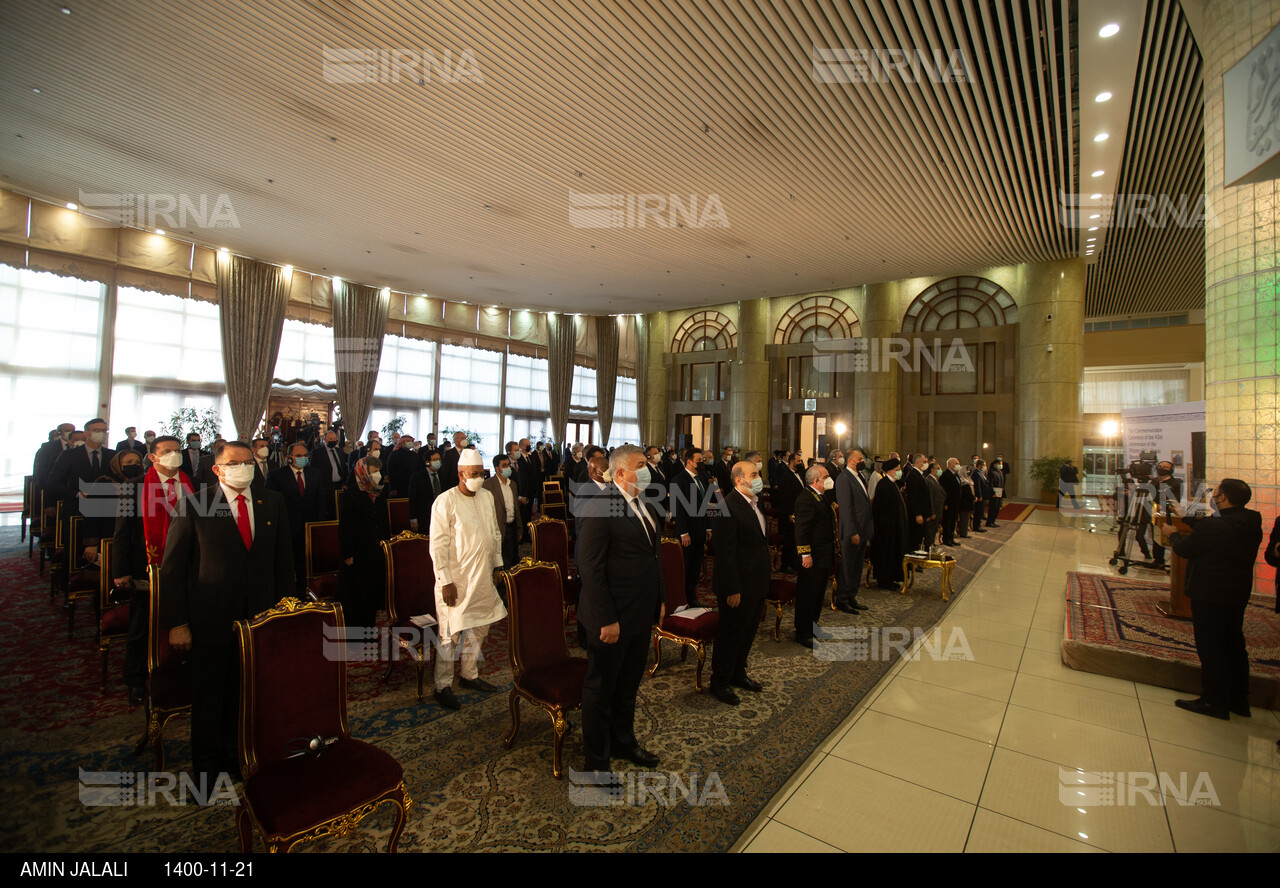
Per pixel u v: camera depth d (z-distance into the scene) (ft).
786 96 24.63
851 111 25.76
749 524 11.44
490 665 13.25
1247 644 13.48
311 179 31.55
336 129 26.48
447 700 10.89
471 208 35.50
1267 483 17.61
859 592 20.25
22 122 25.63
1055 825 7.60
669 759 9.15
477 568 11.05
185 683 8.66
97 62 21.65
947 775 8.79
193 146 27.73
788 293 58.44
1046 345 49.44
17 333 34.53
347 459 30.01
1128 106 26.43
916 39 21.59
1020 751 9.53
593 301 60.95
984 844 7.19
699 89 24.11
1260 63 14.23
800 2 19.88
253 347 43.19
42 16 19.19
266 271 44.32
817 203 35.37
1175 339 69.82
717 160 29.96
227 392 42.06
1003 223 39.86
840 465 26.23
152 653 8.76
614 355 71.77
